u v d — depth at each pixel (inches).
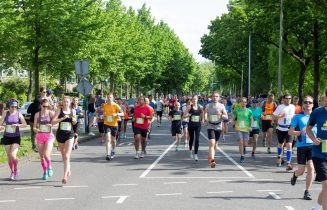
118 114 679.1
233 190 434.6
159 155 737.6
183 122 856.3
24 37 1019.3
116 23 2073.1
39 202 376.8
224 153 773.9
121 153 765.3
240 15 1752.0
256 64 2551.7
